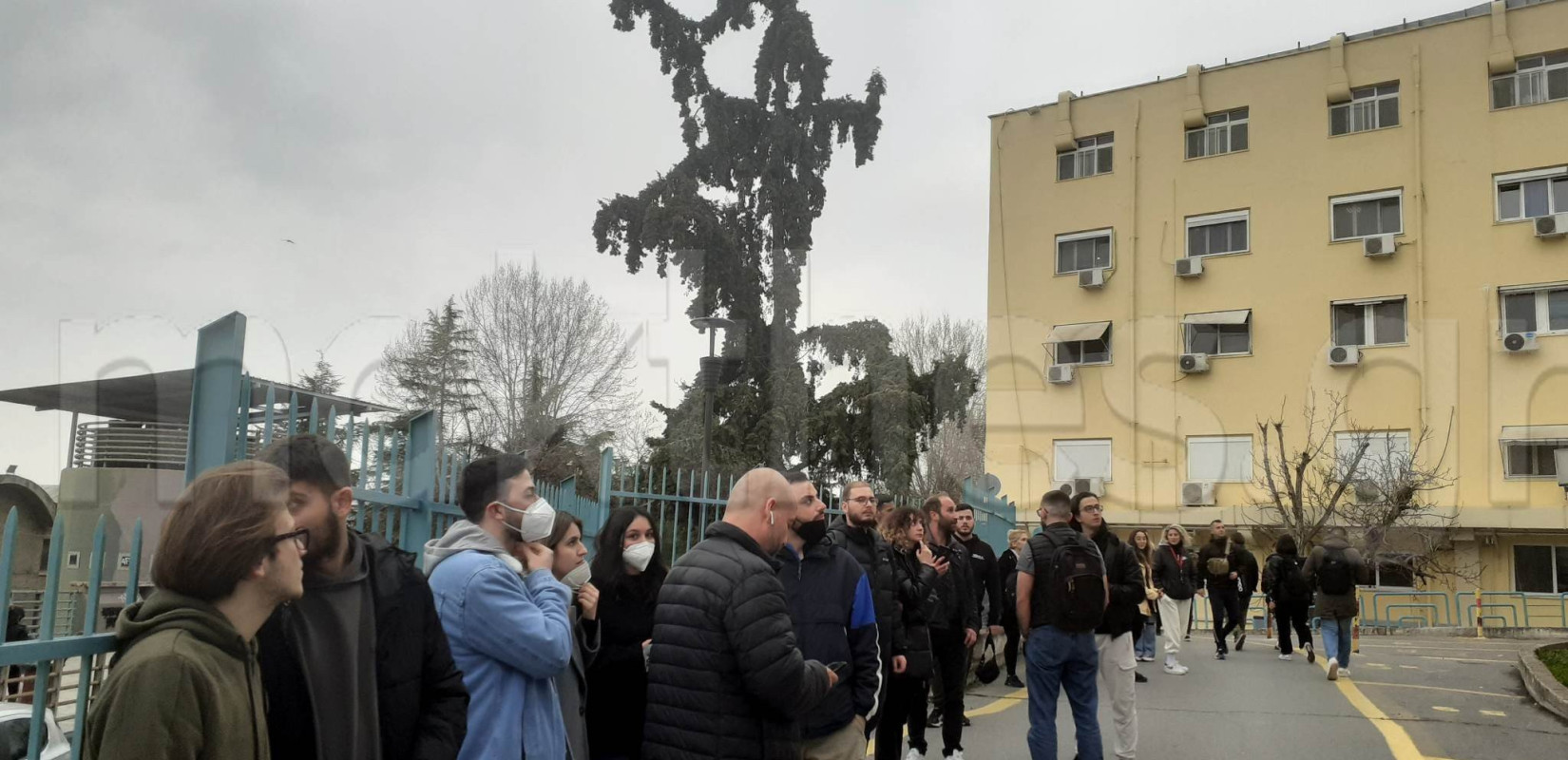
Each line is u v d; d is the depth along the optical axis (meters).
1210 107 25.20
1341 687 10.10
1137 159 25.75
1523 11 22.34
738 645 3.43
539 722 3.06
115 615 2.46
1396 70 23.42
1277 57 24.59
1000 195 27.14
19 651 2.14
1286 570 12.67
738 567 3.54
